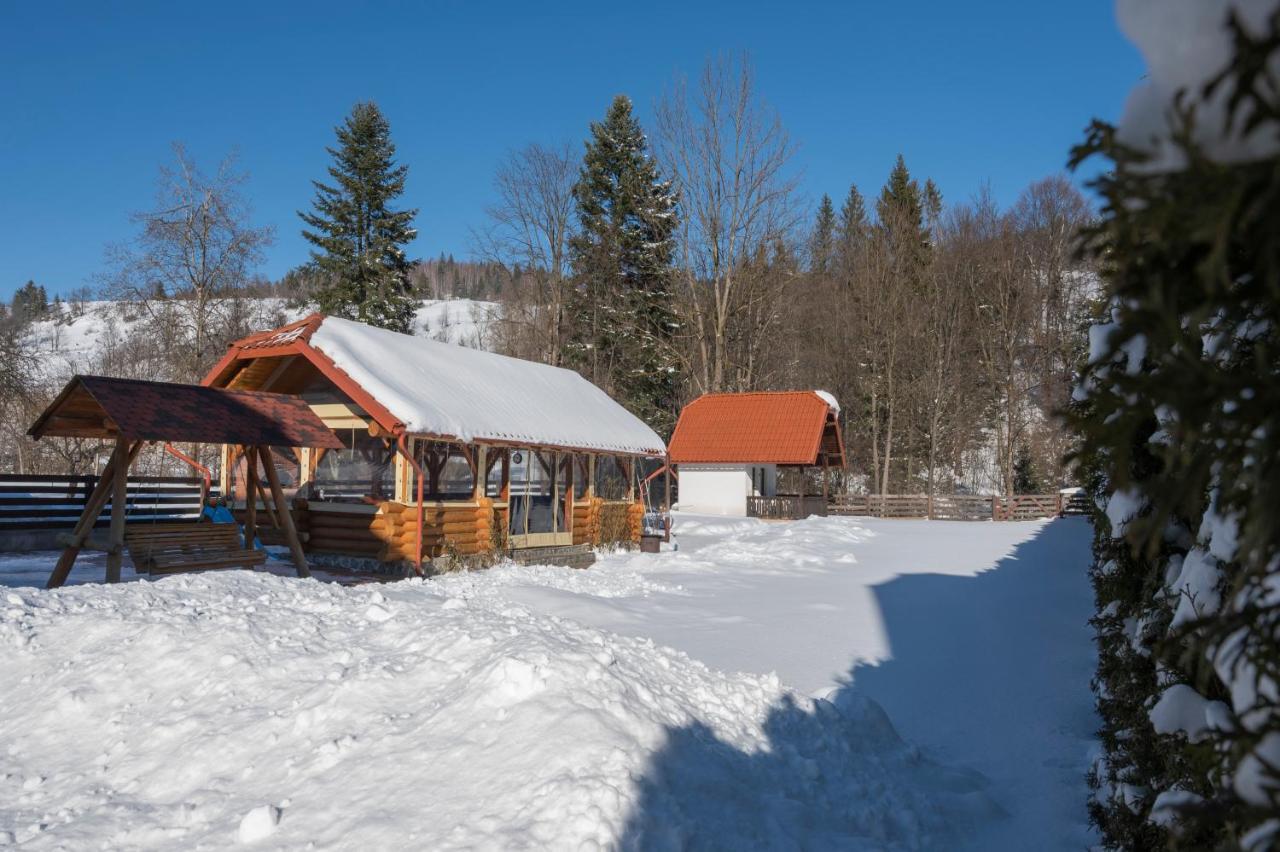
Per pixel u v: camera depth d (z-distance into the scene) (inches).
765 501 1481.3
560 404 882.8
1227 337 45.3
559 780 175.8
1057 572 685.9
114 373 1460.4
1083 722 305.3
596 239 1715.1
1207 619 50.8
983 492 2071.9
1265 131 37.2
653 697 230.4
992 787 249.4
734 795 192.5
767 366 1940.2
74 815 190.2
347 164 1652.3
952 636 443.8
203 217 1230.3
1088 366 50.4
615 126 1744.6
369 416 670.5
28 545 735.1
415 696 226.8
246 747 210.8
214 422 507.8
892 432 1982.0
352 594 354.3
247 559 543.5
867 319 1951.3
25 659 270.2
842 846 185.6
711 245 1631.4
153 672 252.8
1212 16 38.9
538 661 225.1
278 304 1544.0
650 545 905.5
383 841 165.6
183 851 172.7
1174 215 38.9
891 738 273.3
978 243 1995.6
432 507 660.1
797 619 476.1
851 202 2933.1
